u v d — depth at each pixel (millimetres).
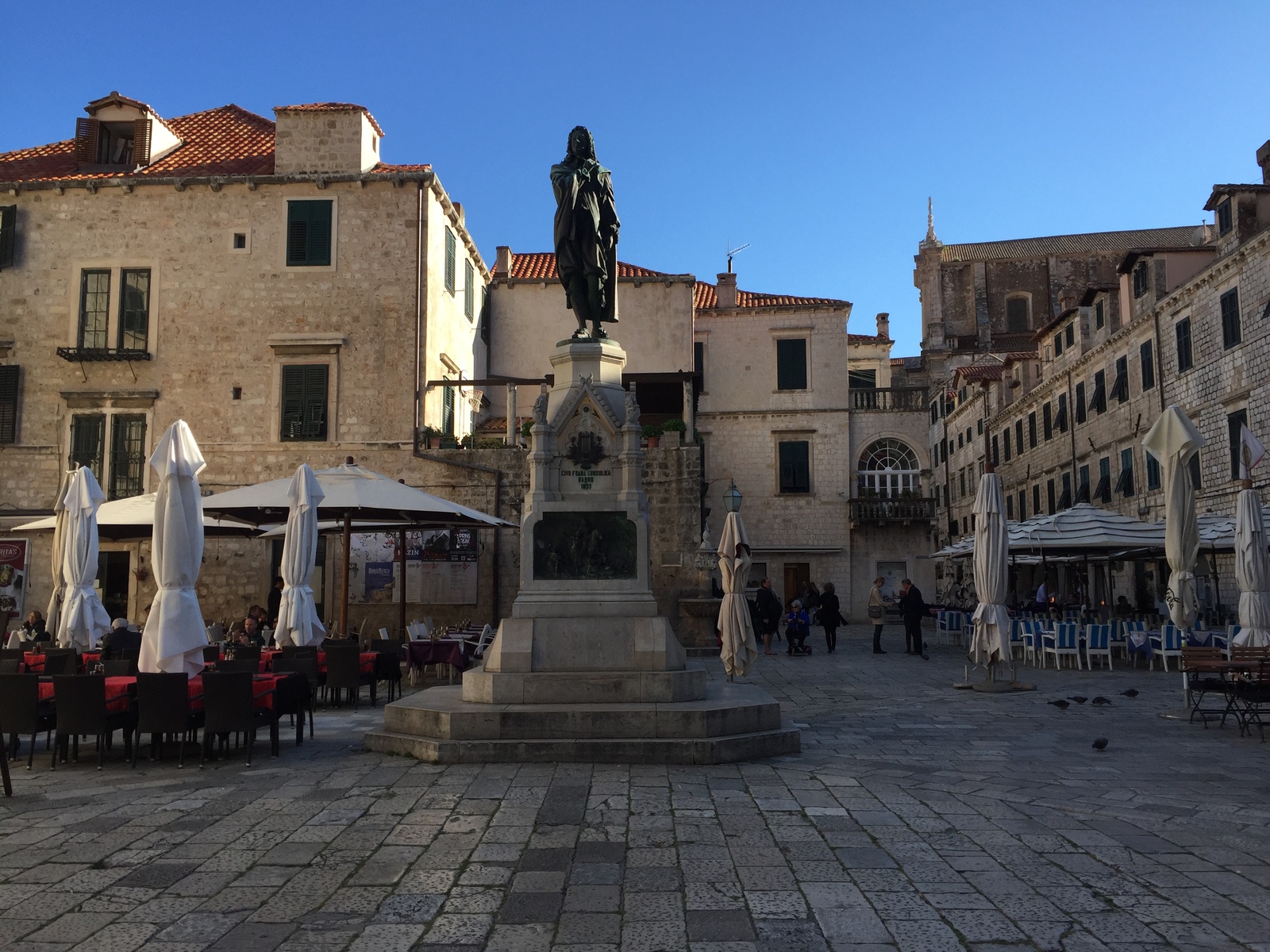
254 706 10172
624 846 6496
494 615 26953
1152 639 19703
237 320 27844
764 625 25594
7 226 28172
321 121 28406
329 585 27281
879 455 43156
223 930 5004
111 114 30047
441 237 29797
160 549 11133
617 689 10352
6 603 26922
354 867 6066
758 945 4758
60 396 27688
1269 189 28438
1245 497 14539
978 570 16703
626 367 35938
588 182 12781
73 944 4816
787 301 42781
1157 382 32875
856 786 8328
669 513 26391
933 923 5039
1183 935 4844
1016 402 48250
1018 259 70938
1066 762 9633
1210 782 8570
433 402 28594
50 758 10438
